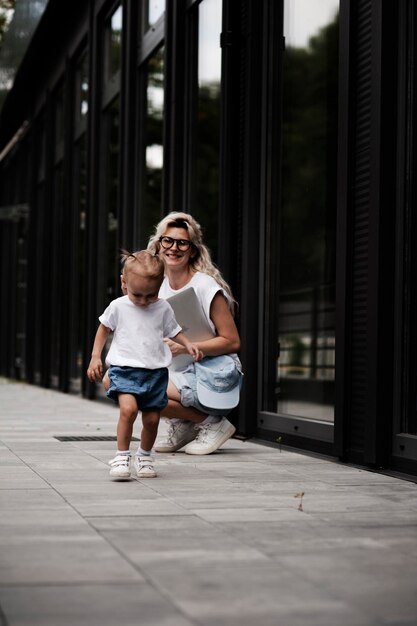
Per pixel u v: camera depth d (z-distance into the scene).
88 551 3.92
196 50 11.44
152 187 13.12
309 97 8.39
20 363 26.50
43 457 7.30
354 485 5.98
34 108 23.66
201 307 7.64
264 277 9.24
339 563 3.79
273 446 8.55
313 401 8.17
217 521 4.64
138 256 6.14
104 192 16.17
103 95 16.22
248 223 9.31
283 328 8.86
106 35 16.20
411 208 6.57
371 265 6.78
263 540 4.20
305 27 8.52
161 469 6.69
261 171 9.31
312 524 4.61
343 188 7.18
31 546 4.01
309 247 8.32
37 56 21.77
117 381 6.14
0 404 14.81
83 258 17.64
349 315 7.18
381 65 6.70
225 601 3.21
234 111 9.66
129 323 6.21
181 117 11.66
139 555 3.86
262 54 9.33
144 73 13.85
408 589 3.41
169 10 11.94
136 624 2.94
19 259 26.53
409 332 6.60
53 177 21.44
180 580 3.47
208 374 7.55
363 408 7.00
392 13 6.74
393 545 4.14
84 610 3.08
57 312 20.62
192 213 11.43
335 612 3.11
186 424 7.82
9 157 28.23
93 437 9.02
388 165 6.71
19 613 3.05
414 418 6.54
